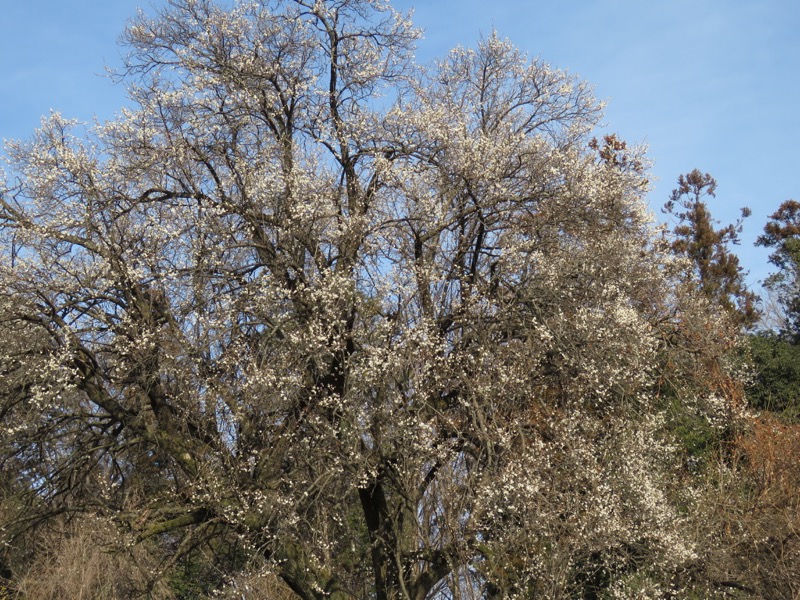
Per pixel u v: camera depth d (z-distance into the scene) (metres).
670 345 18.47
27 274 14.14
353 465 13.16
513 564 14.60
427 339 13.43
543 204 15.04
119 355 14.23
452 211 15.19
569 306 14.45
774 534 15.86
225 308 13.52
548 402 15.43
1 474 15.79
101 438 15.15
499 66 17.91
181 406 14.20
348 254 14.12
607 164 16.20
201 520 14.13
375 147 14.94
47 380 13.76
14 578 17.81
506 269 14.58
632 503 14.87
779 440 18.81
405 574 13.75
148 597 14.24
